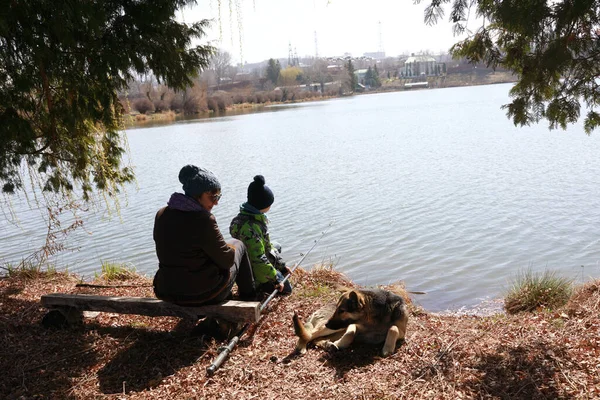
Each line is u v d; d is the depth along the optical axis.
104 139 6.55
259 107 91.44
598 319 4.60
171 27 5.57
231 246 4.73
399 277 8.84
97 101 5.48
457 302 7.54
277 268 5.81
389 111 56.75
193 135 39.41
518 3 3.90
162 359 4.30
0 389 3.88
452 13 4.29
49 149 6.54
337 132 36.34
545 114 4.57
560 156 20.30
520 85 4.57
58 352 4.45
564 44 3.98
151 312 4.64
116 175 6.92
